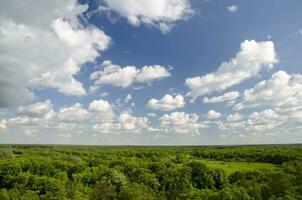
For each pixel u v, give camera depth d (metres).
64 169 167.00
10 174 155.38
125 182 140.50
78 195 122.94
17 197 123.50
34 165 162.38
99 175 150.00
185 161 196.00
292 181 113.00
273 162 184.00
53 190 132.50
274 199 101.38
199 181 145.00
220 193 107.81
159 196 128.62
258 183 115.56
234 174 144.25
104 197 124.56
